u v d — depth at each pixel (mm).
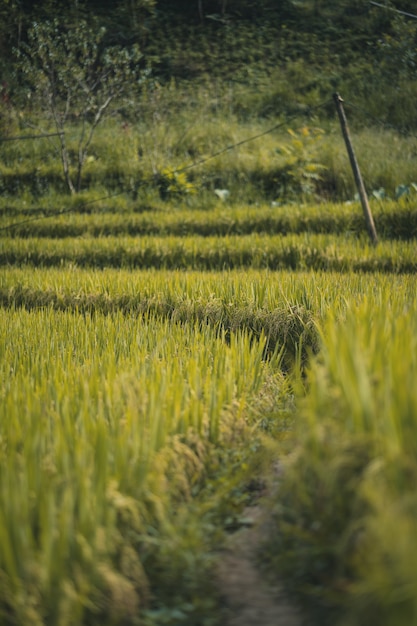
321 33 32531
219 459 4836
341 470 3250
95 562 3277
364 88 28797
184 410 4789
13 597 3164
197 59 31609
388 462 3016
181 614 3475
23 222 18391
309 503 3469
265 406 5738
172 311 9859
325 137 25844
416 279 10664
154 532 3764
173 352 6906
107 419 4859
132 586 3480
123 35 32469
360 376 3355
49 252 16016
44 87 24875
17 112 27312
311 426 3484
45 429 4352
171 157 24922
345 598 3176
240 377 5820
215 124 26891
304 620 3400
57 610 3109
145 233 18719
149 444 4160
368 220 14469
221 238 16156
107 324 8203
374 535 2816
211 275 11648
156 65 31453
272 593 3635
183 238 16469
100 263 15766
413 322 4586
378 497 2795
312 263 14211
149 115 27656
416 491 2883
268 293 9453
